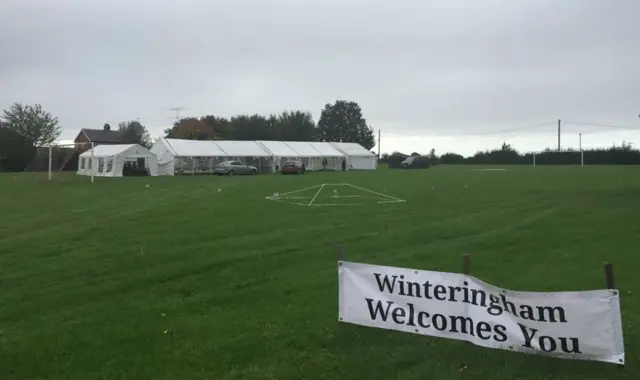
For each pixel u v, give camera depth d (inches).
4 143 2738.7
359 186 1198.3
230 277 390.3
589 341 207.8
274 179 1594.5
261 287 359.9
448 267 412.2
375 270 251.9
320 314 294.5
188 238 541.6
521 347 218.5
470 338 228.4
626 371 214.8
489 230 572.7
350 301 259.9
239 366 230.8
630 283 352.2
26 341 266.4
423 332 238.2
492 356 229.8
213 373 224.4
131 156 1962.4
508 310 221.1
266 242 518.0
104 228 606.5
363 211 745.0
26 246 507.2
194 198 940.6
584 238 517.0
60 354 249.0
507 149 3708.2
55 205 855.1
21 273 408.8
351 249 483.2
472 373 217.2
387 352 239.5
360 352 240.8
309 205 819.4
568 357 211.5
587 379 209.2
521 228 581.6
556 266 406.9
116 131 3949.3
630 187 1068.5
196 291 357.7
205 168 2225.6
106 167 1942.7
